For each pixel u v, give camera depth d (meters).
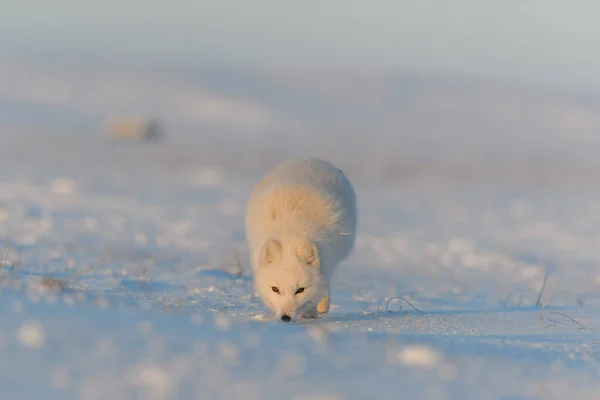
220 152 56.25
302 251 8.73
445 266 17.05
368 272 15.26
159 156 50.72
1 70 111.44
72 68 119.69
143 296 9.55
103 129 68.69
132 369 4.86
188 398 4.43
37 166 37.88
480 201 33.62
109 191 28.67
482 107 105.31
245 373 4.98
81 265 12.16
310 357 5.56
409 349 5.86
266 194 9.59
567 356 6.81
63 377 4.59
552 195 37.53
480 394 4.99
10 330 5.43
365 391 4.82
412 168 49.53
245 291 10.98
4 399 4.18
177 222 21.52
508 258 18.73
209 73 125.38
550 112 102.56
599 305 12.09
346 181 10.47
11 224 17.77
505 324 9.37
